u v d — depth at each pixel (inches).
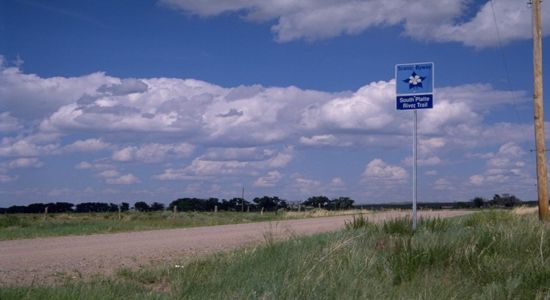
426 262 480.4
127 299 383.2
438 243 528.7
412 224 704.4
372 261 471.2
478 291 424.5
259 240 736.3
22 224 1236.5
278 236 719.1
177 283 432.8
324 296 392.5
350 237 608.7
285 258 493.0
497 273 453.4
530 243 556.1
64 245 745.0
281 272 447.5
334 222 1293.1
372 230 705.6
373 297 397.4
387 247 543.8
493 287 418.6
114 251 671.1
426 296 402.9
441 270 468.4
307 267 451.5
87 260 592.4
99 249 693.3
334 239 596.7
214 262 513.3
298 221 1417.3
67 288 389.1
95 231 1023.0
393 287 430.9
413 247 515.8
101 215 2058.3
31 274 500.1
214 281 432.8
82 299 369.1
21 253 652.1
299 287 402.6
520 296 413.1
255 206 2819.9
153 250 679.7
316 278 423.2
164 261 573.9
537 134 956.0
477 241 549.0
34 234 948.0
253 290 403.5
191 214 1955.0
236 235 895.7
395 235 639.1
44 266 548.4
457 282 436.5
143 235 923.4
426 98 666.2
